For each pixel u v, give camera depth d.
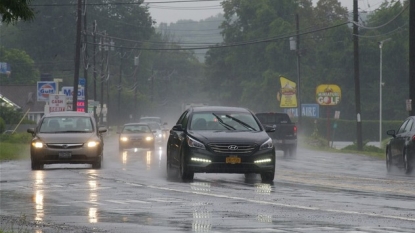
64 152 65.50
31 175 59.69
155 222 31.38
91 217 33.41
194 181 53.19
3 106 181.12
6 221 32.31
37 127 68.50
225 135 53.38
